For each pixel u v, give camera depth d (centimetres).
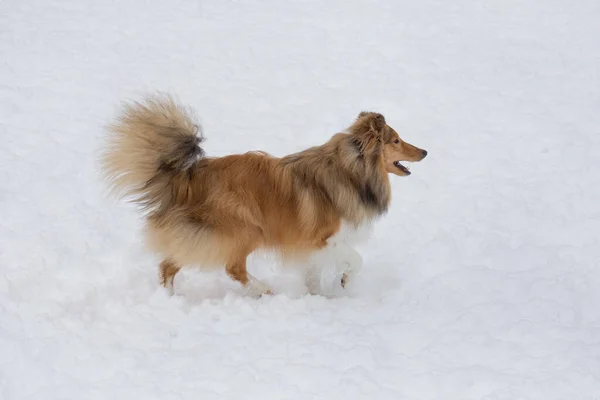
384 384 649
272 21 1641
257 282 819
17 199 1013
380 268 887
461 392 639
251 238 795
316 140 1204
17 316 738
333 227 817
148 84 1367
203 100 1315
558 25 1609
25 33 1544
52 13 1656
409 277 867
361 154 809
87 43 1513
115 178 779
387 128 832
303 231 808
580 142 1177
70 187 1052
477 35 1567
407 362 684
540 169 1111
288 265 839
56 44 1503
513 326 738
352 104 1309
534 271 862
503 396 622
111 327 736
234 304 786
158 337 719
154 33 1572
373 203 834
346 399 623
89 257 884
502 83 1380
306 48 1517
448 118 1269
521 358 688
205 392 629
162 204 781
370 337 721
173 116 774
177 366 670
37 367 659
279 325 746
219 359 680
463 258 904
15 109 1258
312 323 749
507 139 1198
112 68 1420
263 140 1197
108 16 1648
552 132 1212
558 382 644
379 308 790
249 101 1316
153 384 637
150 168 769
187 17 1653
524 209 1005
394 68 1436
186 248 776
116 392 627
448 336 727
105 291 828
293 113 1278
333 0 1753
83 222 965
